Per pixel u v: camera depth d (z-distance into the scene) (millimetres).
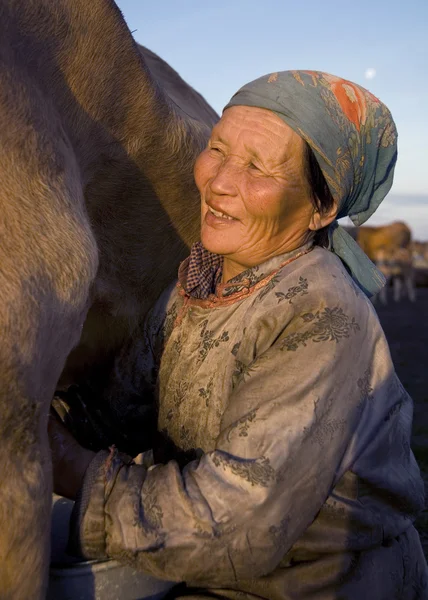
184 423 1397
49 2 1286
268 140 1348
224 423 1265
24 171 1121
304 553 1330
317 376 1243
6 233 1069
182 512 1192
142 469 1273
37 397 1087
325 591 1337
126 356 1633
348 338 1283
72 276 1125
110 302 1632
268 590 1328
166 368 1468
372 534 1374
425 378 6359
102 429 1647
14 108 1144
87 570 1224
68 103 1343
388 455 1399
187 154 1684
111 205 1609
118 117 1493
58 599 1225
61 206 1150
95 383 1688
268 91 1356
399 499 1419
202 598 1339
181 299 1548
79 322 1180
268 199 1353
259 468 1190
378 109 1424
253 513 1188
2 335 1026
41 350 1085
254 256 1407
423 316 13117
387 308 15477
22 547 1064
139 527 1195
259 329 1324
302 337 1276
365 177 1466
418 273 23781
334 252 1521
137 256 1697
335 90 1372
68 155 1229
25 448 1064
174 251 1794
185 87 2461
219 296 1428
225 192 1364
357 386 1291
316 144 1343
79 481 1292
